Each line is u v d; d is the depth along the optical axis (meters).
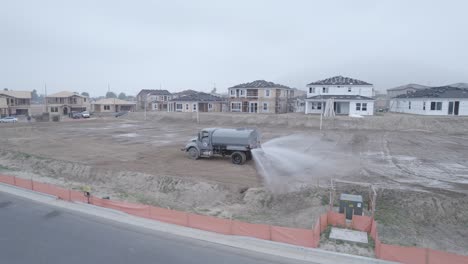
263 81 71.19
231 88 69.31
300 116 50.81
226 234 12.21
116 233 12.36
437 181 17.91
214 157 25.80
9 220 13.66
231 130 24.12
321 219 12.24
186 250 10.95
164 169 21.72
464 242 12.08
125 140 35.59
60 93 92.88
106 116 77.88
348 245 11.23
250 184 18.14
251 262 10.16
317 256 10.56
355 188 16.45
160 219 13.60
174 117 60.97
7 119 62.81
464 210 13.80
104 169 21.66
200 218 12.68
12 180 18.84
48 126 52.41
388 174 19.52
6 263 9.97
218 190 17.59
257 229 11.72
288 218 14.41
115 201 15.12
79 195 15.89
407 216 13.99
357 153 26.34
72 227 12.92
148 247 11.16
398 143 31.34
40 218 13.91
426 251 9.41
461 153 26.22
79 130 46.25
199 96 79.94
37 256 10.44
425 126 40.84
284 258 10.44
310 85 59.97
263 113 63.09
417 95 56.53
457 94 51.03
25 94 88.75
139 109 101.00
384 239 12.03
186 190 17.97
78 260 10.18
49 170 23.34
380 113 57.03
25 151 28.67
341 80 60.72
